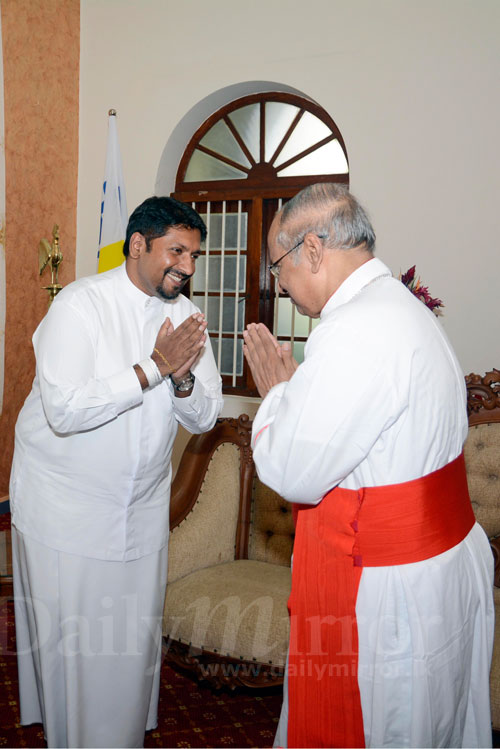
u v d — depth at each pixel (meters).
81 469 1.76
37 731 2.13
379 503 1.26
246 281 4.89
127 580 1.87
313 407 1.22
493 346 3.87
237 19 4.48
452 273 3.94
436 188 3.95
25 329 4.57
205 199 4.91
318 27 4.23
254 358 1.56
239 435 2.63
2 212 4.23
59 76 4.77
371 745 1.31
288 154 4.68
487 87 3.79
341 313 1.25
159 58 4.75
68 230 5.00
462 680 1.34
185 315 2.01
